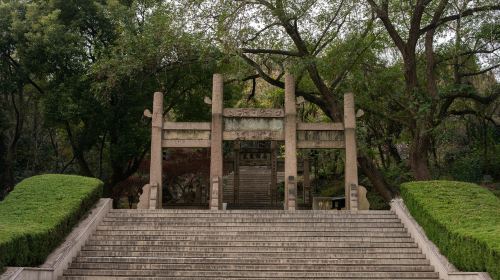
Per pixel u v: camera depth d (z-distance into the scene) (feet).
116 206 107.24
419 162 80.79
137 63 84.84
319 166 131.64
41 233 49.75
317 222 63.46
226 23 81.20
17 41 90.43
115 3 92.02
